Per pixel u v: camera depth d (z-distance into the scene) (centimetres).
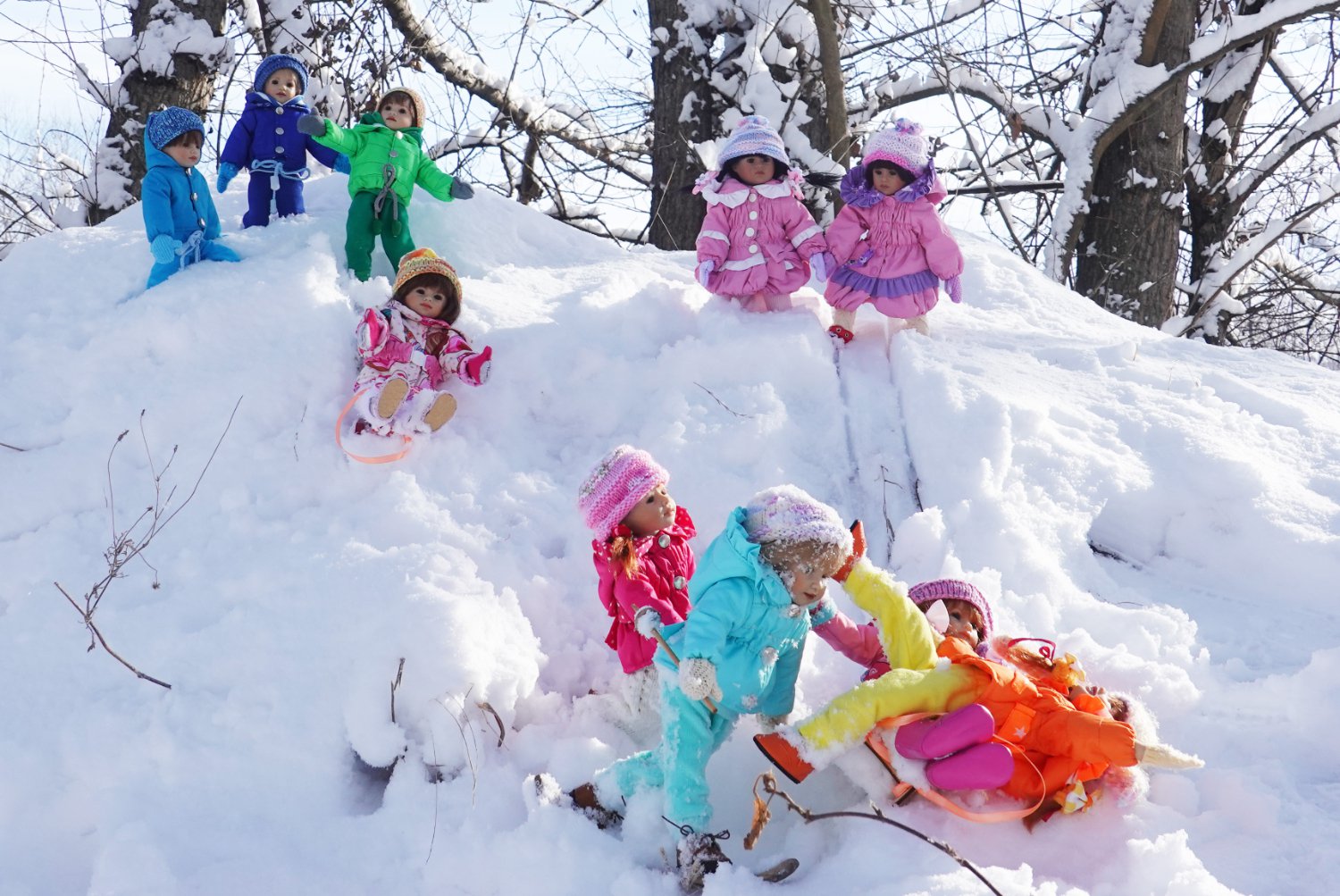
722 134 977
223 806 321
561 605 391
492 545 402
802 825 304
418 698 329
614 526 343
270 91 588
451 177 579
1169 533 444
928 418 463
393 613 347
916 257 530
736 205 538
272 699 338
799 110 973
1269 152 1091
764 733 323
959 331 562
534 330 505
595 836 298
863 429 473
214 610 375
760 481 440
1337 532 418
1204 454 450
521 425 472
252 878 297
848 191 532
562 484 446
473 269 598
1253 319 1209
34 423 455
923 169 523
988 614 351
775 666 314
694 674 287
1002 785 294
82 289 521
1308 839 286
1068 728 295
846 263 536
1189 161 1107
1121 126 915
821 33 921
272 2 1001
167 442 444
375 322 460
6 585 396
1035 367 520
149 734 332
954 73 1031
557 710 353
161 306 483
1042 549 408
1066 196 934
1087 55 1077
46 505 425
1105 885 270
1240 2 1130
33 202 1040
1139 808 299
